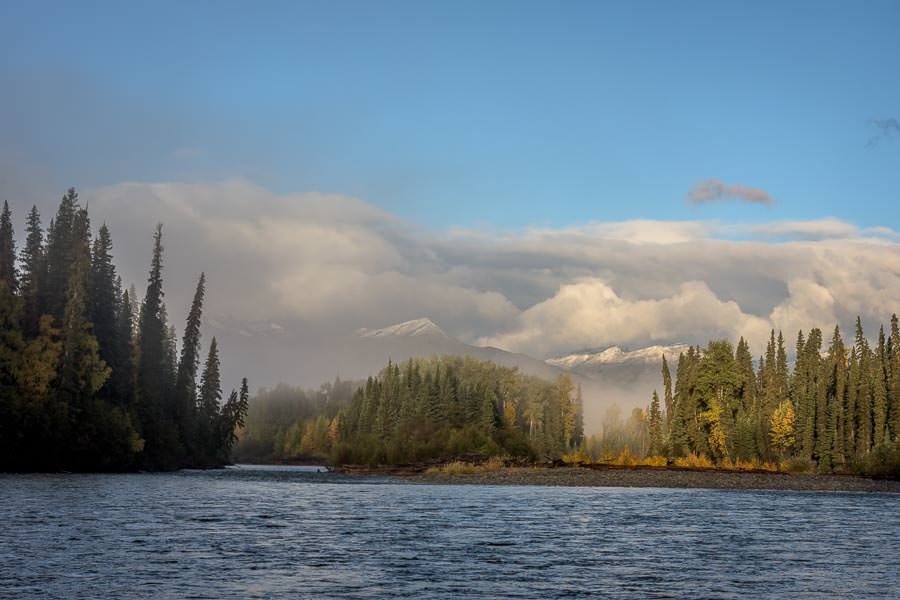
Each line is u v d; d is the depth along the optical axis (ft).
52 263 323.78
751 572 90.89
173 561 91.61
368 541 113.91
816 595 78.43
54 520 126.00
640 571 90.84
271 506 169.48
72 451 298.76
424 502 188.55
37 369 286.87
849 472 346.54
